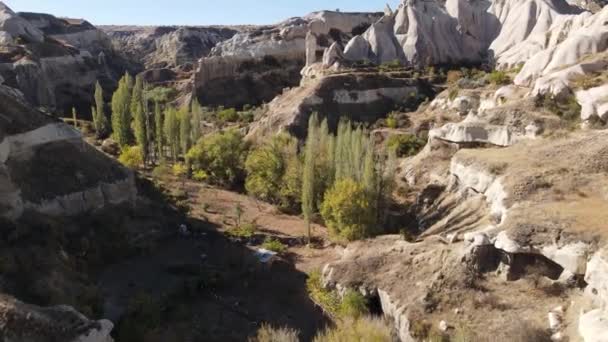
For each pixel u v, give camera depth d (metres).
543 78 55.66
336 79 83.12
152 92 119.75
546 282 30.02
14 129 44.66
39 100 103.06
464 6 103.44
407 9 103.44
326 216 47.09
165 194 59.09
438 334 28.89
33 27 130.50
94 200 47.06
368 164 46.09
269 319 35.12
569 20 78.50
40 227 39.56
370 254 38.09
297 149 64.56
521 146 46.44
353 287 35.41
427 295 31.67
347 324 29.94
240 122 95.06
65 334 24.81
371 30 103.94
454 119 68.69
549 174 37.91
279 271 42.47
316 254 45.72
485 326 28.55
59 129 48.97
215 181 68.12
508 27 98.62
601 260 27.05
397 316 31.45
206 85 117.19
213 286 39.47
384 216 47.56
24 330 23.94
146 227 48.44
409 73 89.44
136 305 34.19
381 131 72.06
